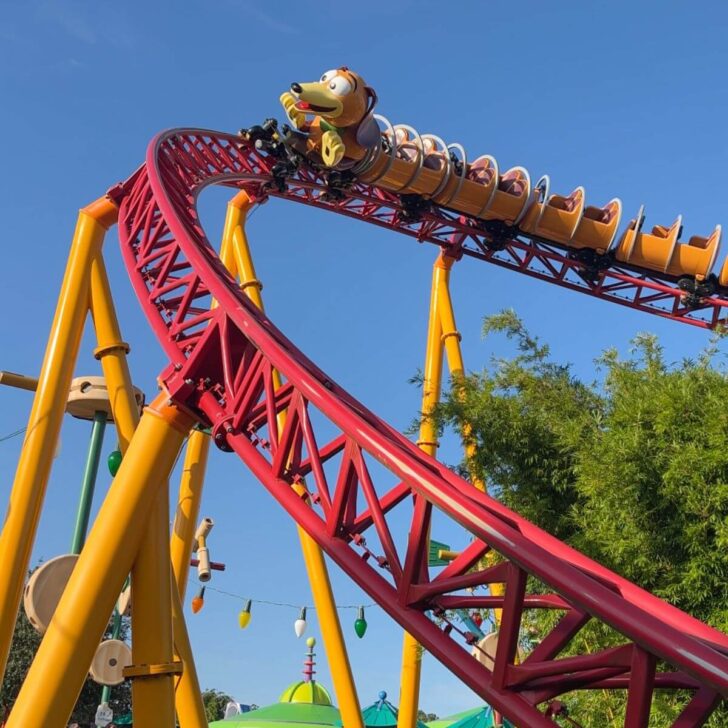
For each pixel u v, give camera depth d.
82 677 11.03
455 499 7.81
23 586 13.84
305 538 18.19
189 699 13.95
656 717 10.89
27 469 14.20
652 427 12.03
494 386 14.99
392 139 22.06
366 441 8.74
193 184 18.50
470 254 24.22
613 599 6.63
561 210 23.67
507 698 7.43
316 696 31.17
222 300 11.46
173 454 12.02
